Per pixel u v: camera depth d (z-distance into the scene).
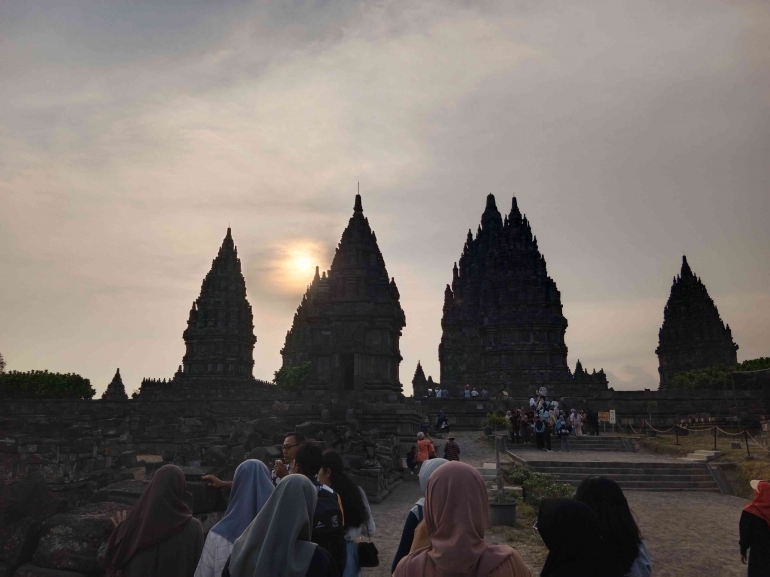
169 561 5.50
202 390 79.44
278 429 24.48
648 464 27.12
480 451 35.25
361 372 41.81
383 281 44.88
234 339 98.38
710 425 43.62
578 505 5.03
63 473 22.47
